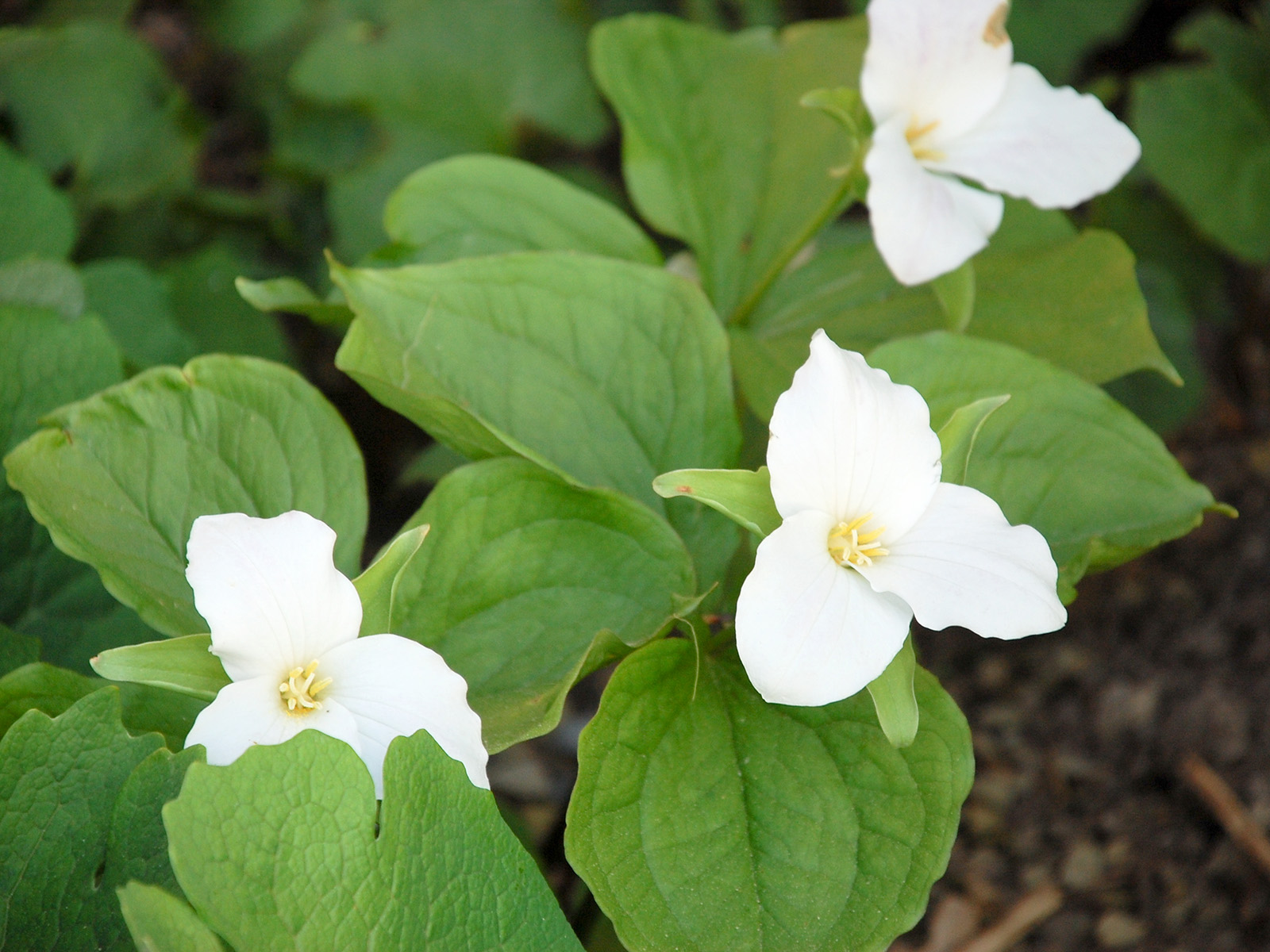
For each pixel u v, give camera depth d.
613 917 0.39
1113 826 0.66
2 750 0.38
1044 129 0.49
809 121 0.58
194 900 0.35
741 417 0.56
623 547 0.45
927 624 0.40
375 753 0.38
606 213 0.54
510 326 0.47
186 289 0.66
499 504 0.44
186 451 0.44
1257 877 0.63
